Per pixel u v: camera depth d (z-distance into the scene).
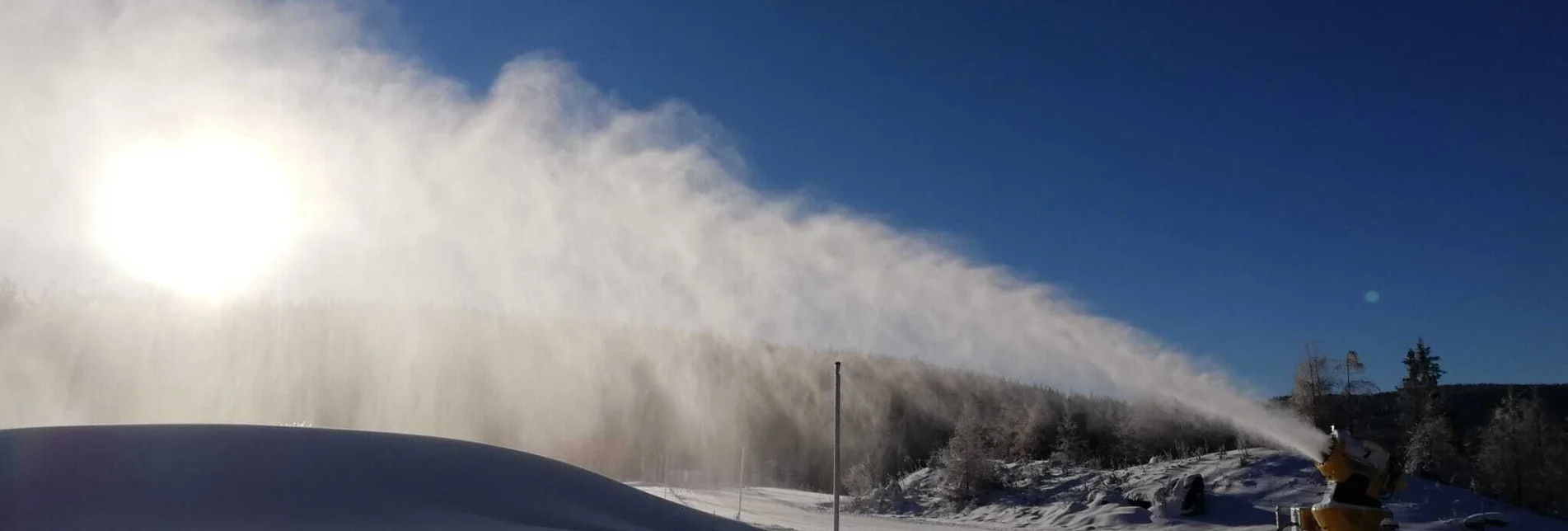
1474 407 64.94
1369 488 10.85
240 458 16.53
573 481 20.78
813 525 38.78
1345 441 10.95
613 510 19.94
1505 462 43.78
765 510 47.88
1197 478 38.62
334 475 16.92
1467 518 34.06
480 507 17.58
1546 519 35.41
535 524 17.22
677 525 20.34
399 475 17.78
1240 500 38.31
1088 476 46.94
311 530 14.31
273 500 15.38
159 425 17.19
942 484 50.09
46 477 14.40
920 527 39.06
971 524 41.38
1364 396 35.66
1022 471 50.12
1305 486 38.53
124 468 15.26
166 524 13.69
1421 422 44.56
